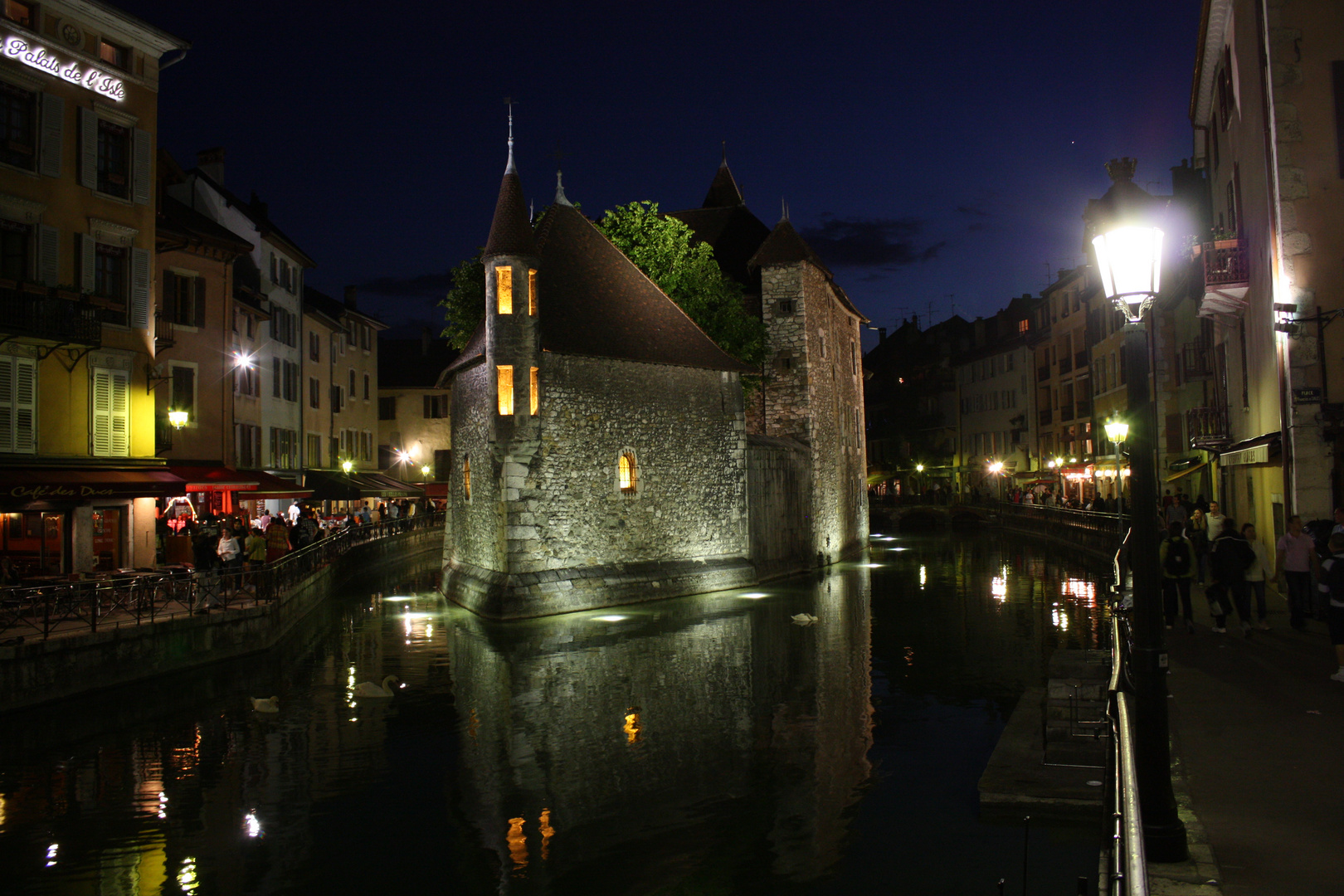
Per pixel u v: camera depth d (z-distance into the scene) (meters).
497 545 23.86
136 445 21.92
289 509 37.56
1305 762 7.84
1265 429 18.52
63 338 19.56
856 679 15.11
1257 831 6.37
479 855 8.56
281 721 13.09
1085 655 12.17
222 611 17.17
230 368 30.17
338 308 47.16
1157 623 6.00
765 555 30.95
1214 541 14.19
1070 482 51.00
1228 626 14.70
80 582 15.13
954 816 9.02
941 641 18.42
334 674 16.16
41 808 9.80
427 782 10.48
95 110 21.23
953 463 72.56
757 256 35.28
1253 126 18.14
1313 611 15.02
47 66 20.11
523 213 24.00
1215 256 19.56
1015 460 62.00
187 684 15.22
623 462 25.88
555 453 23.98
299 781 10.59
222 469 26.00
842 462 40.22
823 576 32.19
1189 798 7.04
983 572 32.22
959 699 13.69
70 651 13.84
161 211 27.53
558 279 25.59
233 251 30.00
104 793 10.23
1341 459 15.55
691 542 27.56
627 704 13.80
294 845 8.83
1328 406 15.59
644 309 27.75
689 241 36.22
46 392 19.97
